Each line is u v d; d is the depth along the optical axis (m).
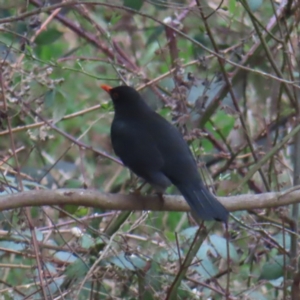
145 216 9.52
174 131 8.82
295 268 9.33
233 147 12.48
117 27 12.03
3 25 9.62
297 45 11.19
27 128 9.92
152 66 13.09
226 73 9.98
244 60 10.88
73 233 9.44
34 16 10.20
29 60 9.85
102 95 14.27
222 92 10.41
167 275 9.31
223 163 12.70
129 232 9.88
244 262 10.62
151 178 8.20
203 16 9.56
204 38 11.43
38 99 9.69
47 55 13.38
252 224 9.64
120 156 8.67
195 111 9.83
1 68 8.80
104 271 8.92
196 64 10.89
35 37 10.41
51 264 9.60
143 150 8.46
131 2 10.11
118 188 12.44
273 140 11.88
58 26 14.22
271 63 9.91
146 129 8.69
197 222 10.23
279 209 9.42
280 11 10.86
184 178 8.30
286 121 11.66
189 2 11.88
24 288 10.04
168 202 8.14
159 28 11.51
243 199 8.12
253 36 11.18
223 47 11.62
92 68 13.21
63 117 10.49
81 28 11.74
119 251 9.26
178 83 9.77
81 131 13.77
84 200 7.55
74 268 8.76
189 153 8.67
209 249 9.46
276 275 9.46
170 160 8.41
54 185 11.67
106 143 14.31
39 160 12.55
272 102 11.53
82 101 14.16
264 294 10.73
